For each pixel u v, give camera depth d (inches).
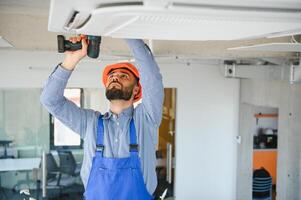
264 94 203.0
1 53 204.1
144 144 58.4
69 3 29.8
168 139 244.4
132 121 58.7
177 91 228.8
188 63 226.2
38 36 109.6
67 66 56.4
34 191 223.0
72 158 225.3
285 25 34.1
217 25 34.0
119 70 61.1
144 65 55.8
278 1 28.1
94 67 214.2
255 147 288.2
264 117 294.7
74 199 226.7
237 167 236.5
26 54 206.7
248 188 237.0
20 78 207.8
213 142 235.9
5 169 218.1
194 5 28.5
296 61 160.2
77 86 213.9
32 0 95.1
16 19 107.5
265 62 178.4
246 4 28.5
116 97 58.5
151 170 59.6
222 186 239.8
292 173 177.5
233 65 204.5
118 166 55.6
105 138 57.4
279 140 186.7
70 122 59.3
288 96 176.4
